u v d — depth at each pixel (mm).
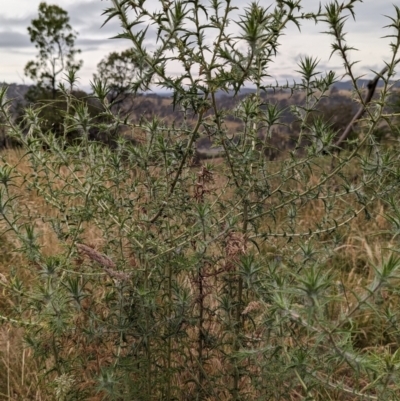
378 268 1229
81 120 1812
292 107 1852
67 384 1865
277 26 1488
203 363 2143
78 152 1947
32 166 1980
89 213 1877
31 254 1716
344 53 1539
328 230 2061
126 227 1964
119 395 1816
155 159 2020
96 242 2143
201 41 1513
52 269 1691
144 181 2025
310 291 1179
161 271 1997
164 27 1467
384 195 1991
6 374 2738
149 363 1969
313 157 1817
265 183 1935
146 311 1912
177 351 2074
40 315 1736
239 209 1984
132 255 1972
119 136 1932
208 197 2152
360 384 2373
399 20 1480
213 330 2314
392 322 1866
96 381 1870
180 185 1956
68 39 19109
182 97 1554
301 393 2422
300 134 1827
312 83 1804
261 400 1907
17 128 1889
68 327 1790
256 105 1747
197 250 1929
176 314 1974
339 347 1358
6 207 1741
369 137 1852
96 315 1956
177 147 1883
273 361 1716
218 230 1912
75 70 1824
